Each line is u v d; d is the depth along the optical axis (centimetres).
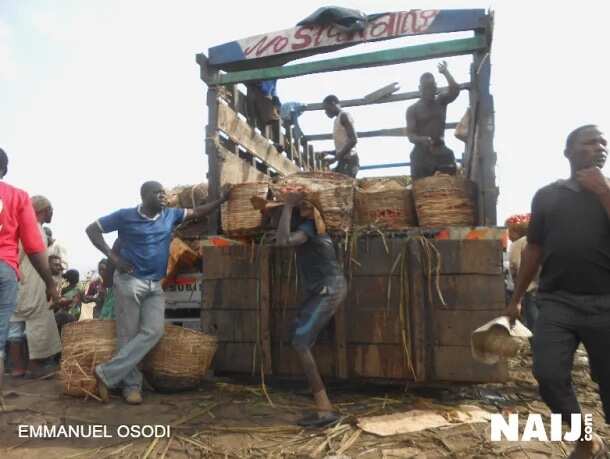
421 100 568
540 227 282
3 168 382
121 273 432
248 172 595
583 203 264
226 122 543
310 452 318
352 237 442
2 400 407
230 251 487
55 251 562
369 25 492
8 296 371
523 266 293
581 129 272
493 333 302
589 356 267
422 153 565
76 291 657
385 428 353
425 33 473
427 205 429
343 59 494
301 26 516
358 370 441
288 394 450
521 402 424
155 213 446
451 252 421
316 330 373
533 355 269
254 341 473
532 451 314
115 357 414
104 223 433
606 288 258
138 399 414
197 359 450
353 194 454
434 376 421
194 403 418
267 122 668
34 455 317
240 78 527
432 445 327
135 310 431
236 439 341
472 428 355
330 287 376
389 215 445
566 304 263
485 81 455
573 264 261
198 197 597
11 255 373
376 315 438
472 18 459
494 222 436
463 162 581
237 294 482
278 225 396
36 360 525
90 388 421
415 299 422
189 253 545
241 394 449
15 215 376
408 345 423
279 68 515
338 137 672
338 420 367
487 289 413
